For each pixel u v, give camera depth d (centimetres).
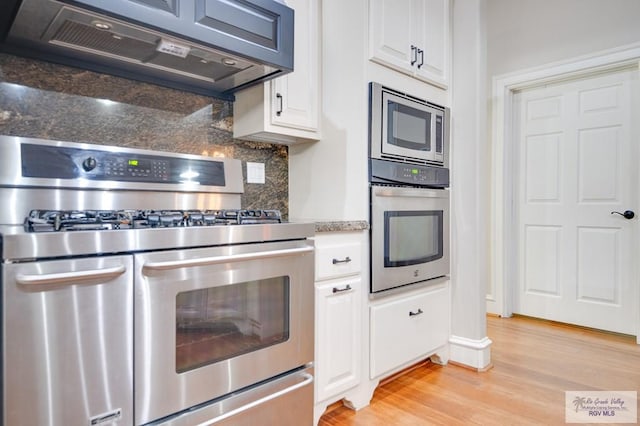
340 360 169
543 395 192
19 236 85
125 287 101
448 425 165
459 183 231
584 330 295
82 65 143
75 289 93
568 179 306
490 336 282
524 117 328
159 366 107
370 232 183
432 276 217
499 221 331
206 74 159
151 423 107
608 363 232
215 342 120
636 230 275
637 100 274
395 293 198
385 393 195
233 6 135
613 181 285
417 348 210
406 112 202
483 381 208
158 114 164
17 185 125
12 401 85
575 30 293
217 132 183
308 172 205
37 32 121
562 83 307
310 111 187
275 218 152
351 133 187
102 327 97
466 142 228
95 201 141
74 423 93
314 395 158
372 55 184
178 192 161
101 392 97
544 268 319
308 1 185
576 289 303
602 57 280
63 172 133
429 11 217
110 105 151
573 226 304
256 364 130
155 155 157
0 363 85
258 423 130
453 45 233
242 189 183
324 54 202
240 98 182
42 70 137
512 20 325
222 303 122
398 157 198
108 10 108
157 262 106
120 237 99
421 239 211
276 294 137
